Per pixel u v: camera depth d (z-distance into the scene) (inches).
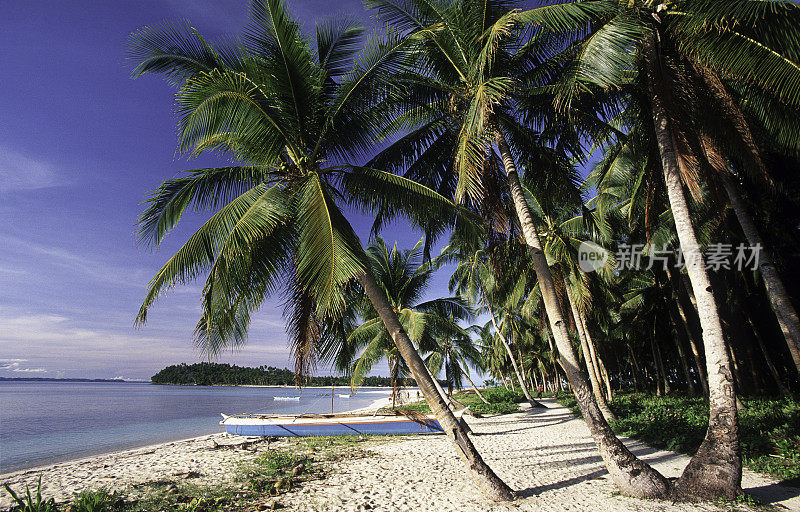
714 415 237.0
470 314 780.0
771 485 254.1
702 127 343.0
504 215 351.3
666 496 232.4
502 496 251.0
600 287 733.3
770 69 262.2
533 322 1261.1
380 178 303.6
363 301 683.4
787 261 574.2
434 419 597.0
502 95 262.1
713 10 248.1
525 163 397.1
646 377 1364.4
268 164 313.3
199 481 359.6
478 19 323.9
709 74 308.8
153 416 1300.4
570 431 571.5
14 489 366.3
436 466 373.4
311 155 310.2
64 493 343.0
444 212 311.9
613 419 581.3
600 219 644.7
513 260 429.1
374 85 312.0
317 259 255.1
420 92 368.8
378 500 274.4
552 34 336.8
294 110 303.6
